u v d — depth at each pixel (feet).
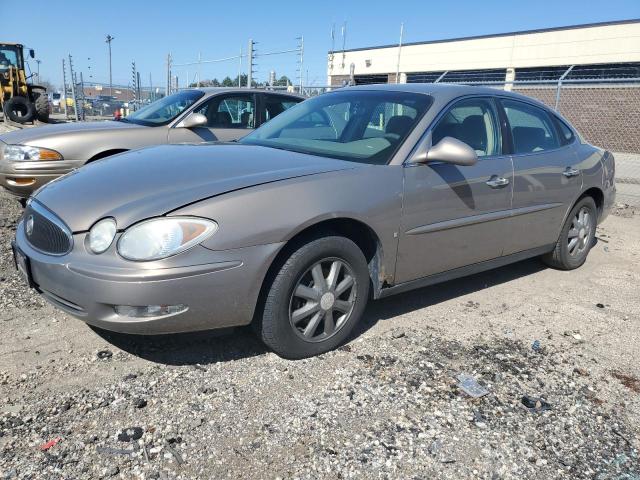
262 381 9.34
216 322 9.02
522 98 14.48
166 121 21.09
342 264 10.25
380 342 11.00
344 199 9.86
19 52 74.54
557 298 14.16
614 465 7.76
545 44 89.35
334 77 118.21
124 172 10.21
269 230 9.00
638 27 79.41
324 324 10.25
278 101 24.13
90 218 8.76
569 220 15.56
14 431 7.72
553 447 8.07
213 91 22.34
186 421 8.16
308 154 11.48
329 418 8.41
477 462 7.66
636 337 11.96
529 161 13.61
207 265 8.58
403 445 7.90
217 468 7.25
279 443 7.80
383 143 11.37
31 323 11.00
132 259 8.32
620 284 15.57
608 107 68.28
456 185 11.69
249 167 10.12
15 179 18.40
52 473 7.00
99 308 8.47
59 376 9.16
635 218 25.55
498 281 15.28
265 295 9.43
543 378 9.95
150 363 9.73
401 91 12.97
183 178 9.56
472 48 97.45
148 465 7.23
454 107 12.33
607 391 9.65
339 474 7.27
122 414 8.23
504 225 13.17
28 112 74.64
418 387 9.39
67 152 18.61
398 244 10.91
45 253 9.14
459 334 11.62
